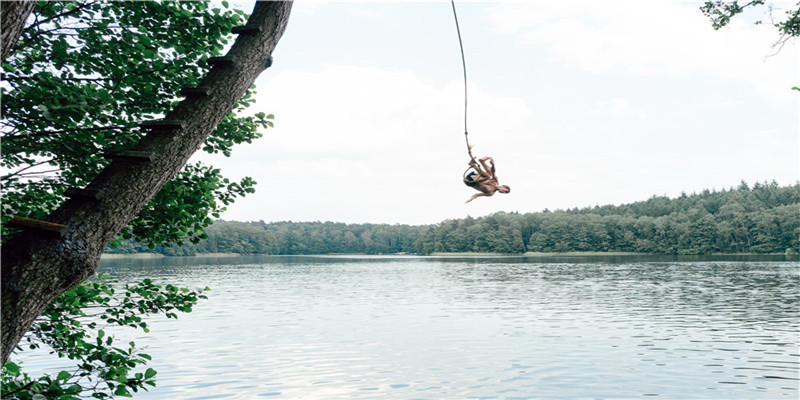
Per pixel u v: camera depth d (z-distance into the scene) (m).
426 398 12.09
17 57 4.65
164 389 12.73
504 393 12.46
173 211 5.12
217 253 197.25
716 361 15.47
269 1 3.67
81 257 2.77
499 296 35.94
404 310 28.25
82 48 4.81
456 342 18.73
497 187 6.68
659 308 28.16
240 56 3.50
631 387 12.85
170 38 5.07
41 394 3.69
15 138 4.69
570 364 15.20
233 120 5.70
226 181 5.82
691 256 138.00
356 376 14.01
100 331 4.74
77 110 4.45
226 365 15.23
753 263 88.38
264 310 28.53
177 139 3.20
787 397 12.02
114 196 2.93
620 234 173.25
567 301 32.12
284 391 12.67
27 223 2.69
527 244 195.62
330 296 36.84
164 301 5.45
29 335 4.95
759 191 183.88
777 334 19.88
